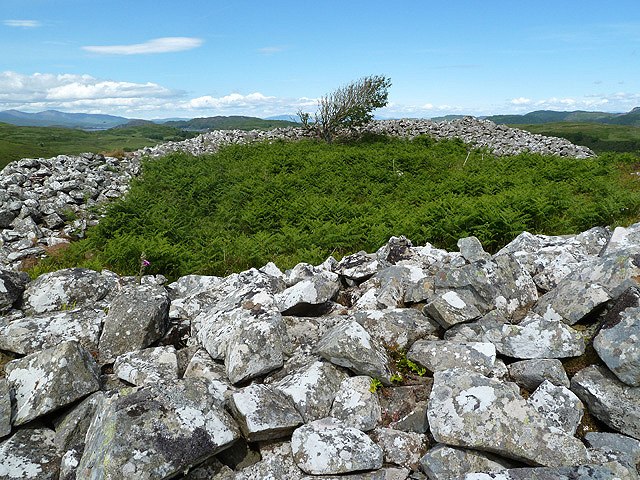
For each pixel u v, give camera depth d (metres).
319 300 5.73
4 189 15.13
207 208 15.25
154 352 5.03
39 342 5.29
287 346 4.98
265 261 10.95
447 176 18.89
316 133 30.64
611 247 6.25
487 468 3.57
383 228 11.81
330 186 17.28
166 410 3.70
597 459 3.58
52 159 19.45
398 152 22.83
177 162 20.52
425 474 3.71
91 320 5.60
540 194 14.09
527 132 29.81
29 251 11.66
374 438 4.00
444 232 11.55
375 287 6.30
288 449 3.93
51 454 4.01
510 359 4.77
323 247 11.65
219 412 3.91
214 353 4.96
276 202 15.27
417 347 4.81
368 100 29.94
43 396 4.23
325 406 4.26
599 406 3.96
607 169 18.84
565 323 4.87
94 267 10.16
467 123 31.91
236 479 3.64
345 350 4.45
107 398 4.07
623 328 4.12
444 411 3.79
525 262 6.26
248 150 23.84
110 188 16.83
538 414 3.70
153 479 3.36
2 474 3.77
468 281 5.43
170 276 10.38
